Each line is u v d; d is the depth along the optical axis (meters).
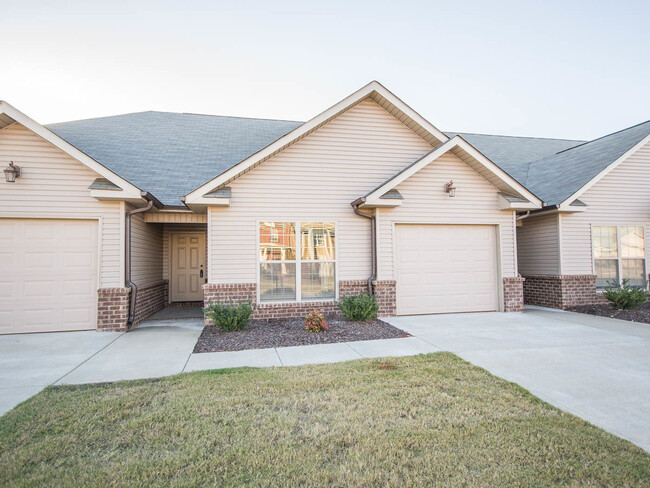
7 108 6.98
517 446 3.00
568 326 7.96
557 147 16.45
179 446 3.00
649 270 11.26
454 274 9.66
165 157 11.02
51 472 2.63
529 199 9.52
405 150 9.71
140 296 8.91
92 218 7.77
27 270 7.52
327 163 9.27
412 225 9.48
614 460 2.79
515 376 4.76
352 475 2.59
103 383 4.57
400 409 3.71
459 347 6.23
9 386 4.50
